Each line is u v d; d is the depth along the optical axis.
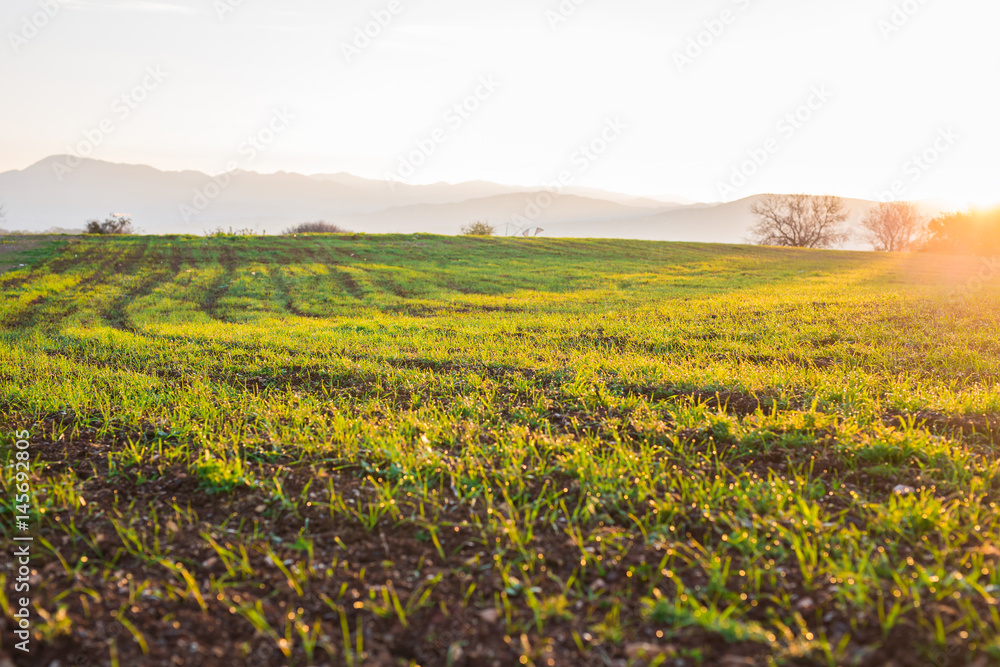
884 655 2.93
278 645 3.19
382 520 4.55
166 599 3.57
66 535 4.32
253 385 9.34
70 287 25.17
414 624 3.39
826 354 10.44
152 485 5.21
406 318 17.50
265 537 4.34
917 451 5.35
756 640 3.10
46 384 8.73
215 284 26.77
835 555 3.86
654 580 3.70
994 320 12.58
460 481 5.09
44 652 3.05
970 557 3.69
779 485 4.82
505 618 3.42
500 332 14.05
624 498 4.72
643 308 17.75
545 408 7.39
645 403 7.23
